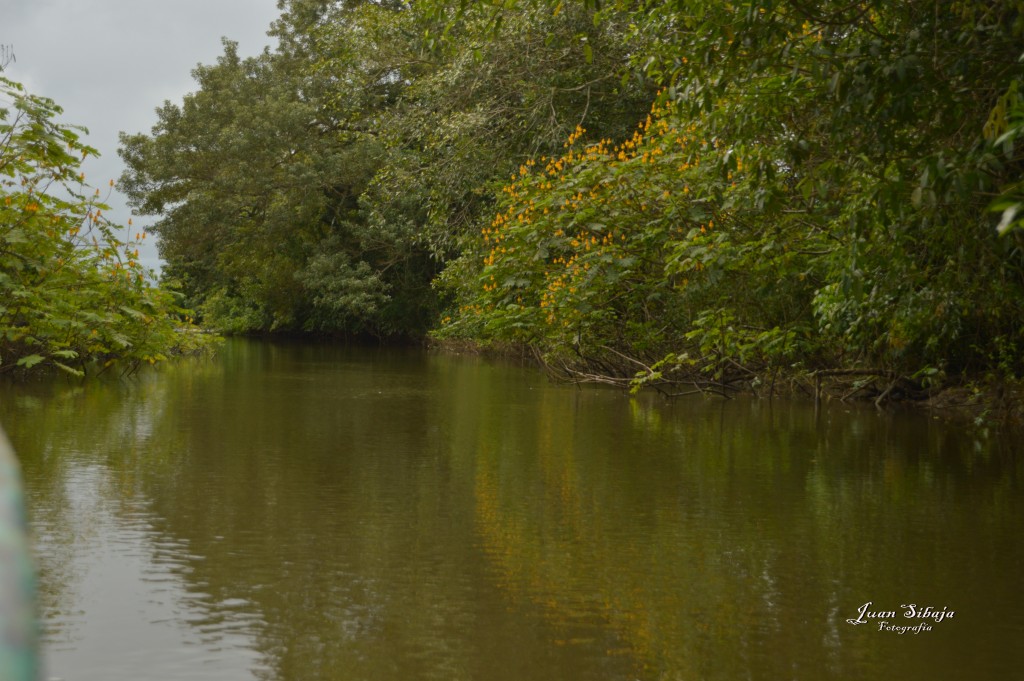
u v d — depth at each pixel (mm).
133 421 8812
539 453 7496
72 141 11930
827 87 6867
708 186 9609
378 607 3678
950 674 3059
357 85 24734
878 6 6312
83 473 6184
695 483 6289
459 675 2973
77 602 3631
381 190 25625
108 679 2863
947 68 6367
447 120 18875
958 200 6680
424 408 10695
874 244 8039
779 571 4262
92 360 15258
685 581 4082
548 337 13477
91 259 13445
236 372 15633
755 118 7195
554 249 12852
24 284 12680
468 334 21359
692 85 7152
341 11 31266
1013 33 5633
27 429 8148
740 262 9805
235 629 3383
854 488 6172
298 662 3068
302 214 30219
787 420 9875
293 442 7781
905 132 7199
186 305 38438
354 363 19188
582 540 4762
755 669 3086
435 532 4879
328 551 4473
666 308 12539
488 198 19672
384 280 30578
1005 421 9398
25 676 249
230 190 31453
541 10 16625
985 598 3879
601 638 3381
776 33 6391
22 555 255
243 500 5523
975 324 10102
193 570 4109
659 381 13445
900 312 8758
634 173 11617
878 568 4312
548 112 18016
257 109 30797
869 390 11828
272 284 32562
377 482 6160
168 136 33250
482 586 3973
